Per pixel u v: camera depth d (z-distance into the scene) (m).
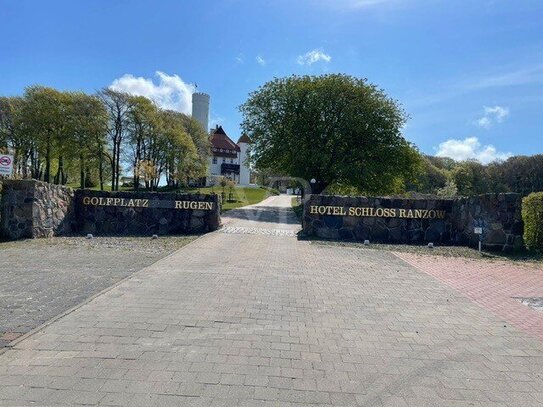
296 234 15.34
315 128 31.66
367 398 3.45
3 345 4.27
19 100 36.81
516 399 3.50
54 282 6.95
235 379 3.71
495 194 12.36
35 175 41.06
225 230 15.69
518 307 6.36
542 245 11.84
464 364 4.20
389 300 6.60
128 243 12.02
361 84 32.16
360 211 15.09
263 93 33.94
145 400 3.28
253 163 35.56
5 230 12.29
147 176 42.06
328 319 5.53
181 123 50.28
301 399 3.40
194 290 6.73
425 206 14.99
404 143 32.69
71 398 3.28
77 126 35.94
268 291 6.87
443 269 9.41
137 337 4.62
